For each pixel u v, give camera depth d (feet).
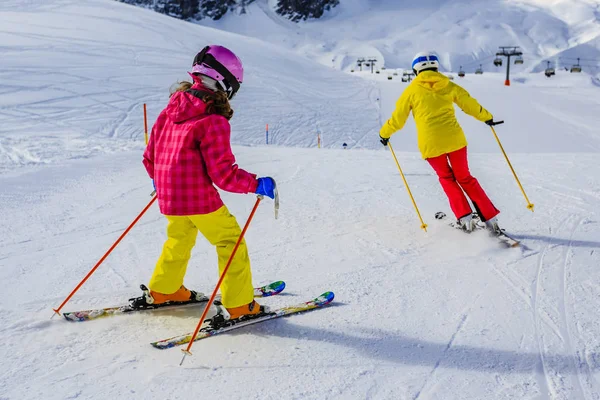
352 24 616.39
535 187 20.84
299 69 136.05
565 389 7.90
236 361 8.73
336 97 111.45
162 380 8.14
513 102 124.36
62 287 11.70
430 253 13.92
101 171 24.73
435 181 22.89
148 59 103.91
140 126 68.23
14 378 8.13
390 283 11.97
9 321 9.99
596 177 22.41
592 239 14.60
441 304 10.85
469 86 159.63
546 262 13.02
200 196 9.24
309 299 11.16
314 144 78.38
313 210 18.30
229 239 9.69
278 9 625.41
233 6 618.85
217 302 9.91
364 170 25.68
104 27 122.31
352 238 15.26
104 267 12.95
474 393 7.84
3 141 34.01
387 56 527.40
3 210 17.87
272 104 95.81
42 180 22.54
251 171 25.46
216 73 9.05
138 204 18.97
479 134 89.45
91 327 9.85
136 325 9.99
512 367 8.52
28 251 14.08
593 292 11.26
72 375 8.24
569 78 290.35
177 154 9.09
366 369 8.51
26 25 114.83
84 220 17.01
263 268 12.98
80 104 74.08
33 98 73.41
